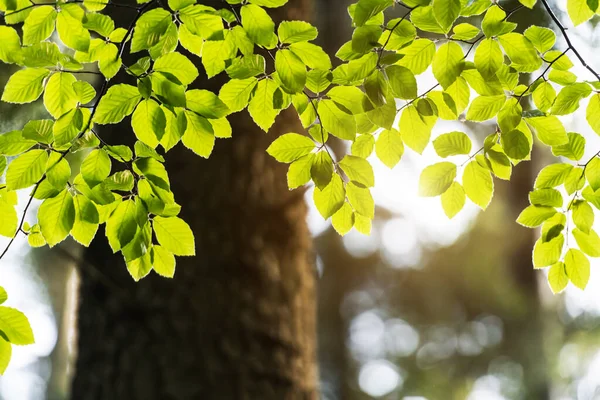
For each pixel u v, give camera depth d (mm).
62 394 13484
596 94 3092
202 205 3557
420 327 14445
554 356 11539
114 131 3596
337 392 13766
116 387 3502
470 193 3145
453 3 2965
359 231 3137
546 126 3107
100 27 2979
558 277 3201
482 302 12586
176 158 3582
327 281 13984
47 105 3002
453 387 13648
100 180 3029
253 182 3578
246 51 3029
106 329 3539
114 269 3543
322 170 3070
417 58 3045
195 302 3516
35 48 2957
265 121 3090
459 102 3096
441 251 12914
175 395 3473
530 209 3172
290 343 3557
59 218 3043
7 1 2971
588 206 3156
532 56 3039
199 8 2971
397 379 14562
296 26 2980
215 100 3021
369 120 3068
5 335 3037
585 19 3082
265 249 3562
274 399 3508
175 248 3090
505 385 12664
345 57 3020
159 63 2988
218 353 3496
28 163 3014
